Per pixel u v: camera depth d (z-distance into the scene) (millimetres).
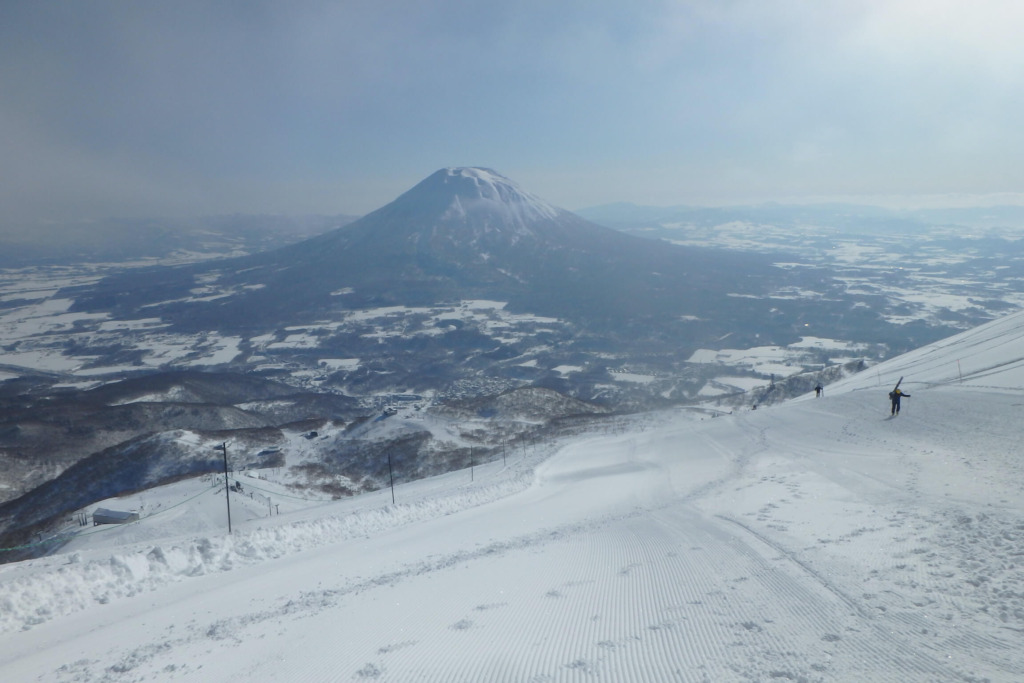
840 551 9297
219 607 10562
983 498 11711
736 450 25406
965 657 5582
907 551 8883
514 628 7547
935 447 18766
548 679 5953
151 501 44656
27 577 12188
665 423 56594
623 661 6195
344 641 7742
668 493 18000
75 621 10969
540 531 14516
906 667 5488
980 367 37281
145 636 9227
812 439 24797
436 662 6672
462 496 23594
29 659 8773
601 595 8570
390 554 13781
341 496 51219
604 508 17000
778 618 6938
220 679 6922
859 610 6902
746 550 10078
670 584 8734
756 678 5523
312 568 13195
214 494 43844
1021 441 17734
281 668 7020
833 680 5355
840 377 85375
